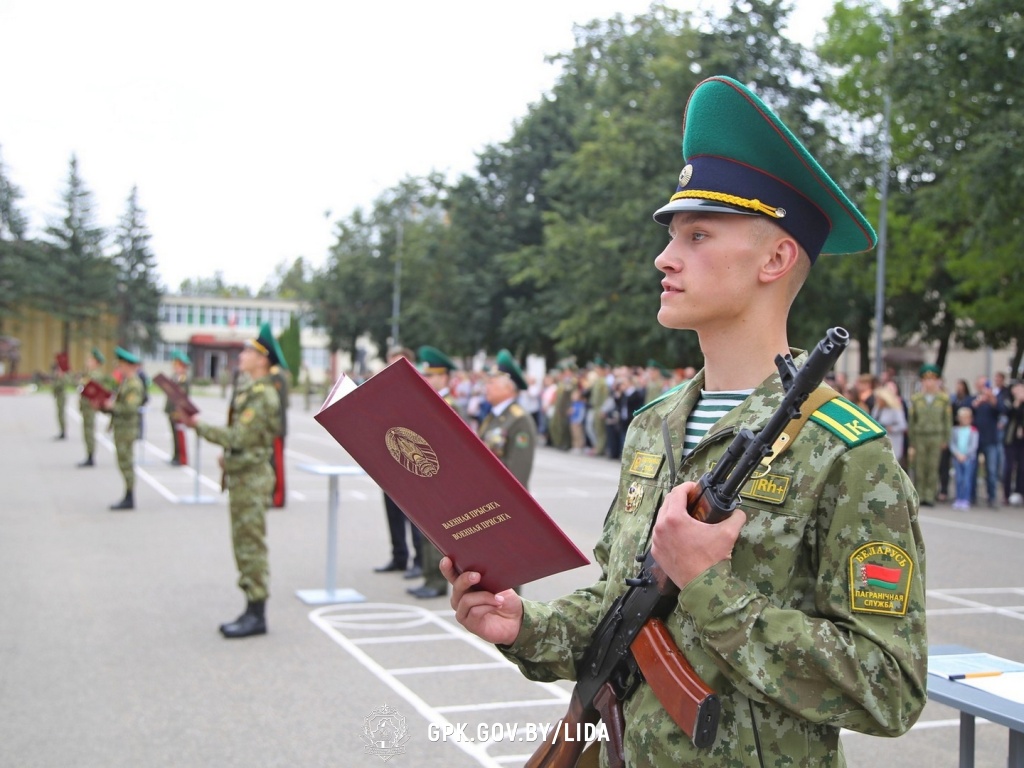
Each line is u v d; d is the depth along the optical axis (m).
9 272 61.28
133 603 7.15
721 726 1.60
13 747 4.38
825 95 22.69
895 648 1.48
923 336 26.34
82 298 63.69
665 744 1.64
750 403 1.72
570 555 1.70
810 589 1.60
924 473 14.37
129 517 11.27
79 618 6.68
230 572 8.34
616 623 1.78
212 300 78.19
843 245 1.91
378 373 1.59
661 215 1.85
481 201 35.75
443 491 1.69
